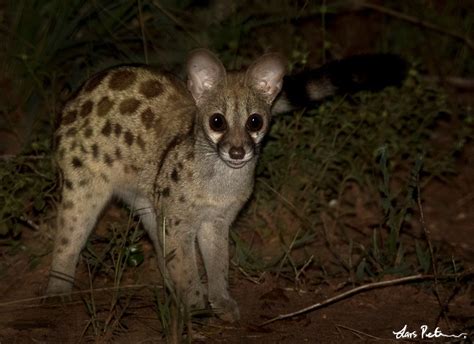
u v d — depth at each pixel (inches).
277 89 313.3
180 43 443.5
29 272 342.6
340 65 335.0
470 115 444.1
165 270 310.2
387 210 342.3
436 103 427.5
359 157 415.5
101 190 327.9
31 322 295.1
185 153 306.0
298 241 351.6
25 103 431.5
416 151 431.2
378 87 338.3
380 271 336.2
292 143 394.0
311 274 346.0
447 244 380.8
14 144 420.8
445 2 610.5
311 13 494.9
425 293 332.5
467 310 319.9
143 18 441.1
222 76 309.0
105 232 366.3
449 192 450.0
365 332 296.2
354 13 572.4
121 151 323.9
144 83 328.2
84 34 442.0
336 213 394.3
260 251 369.7
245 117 302.0
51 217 362.3
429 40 555.5
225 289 314.5
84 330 281.4
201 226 318.7
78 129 325.1
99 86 330.0
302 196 390.3
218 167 303.3
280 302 323.0
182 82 336.8
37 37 442.9
